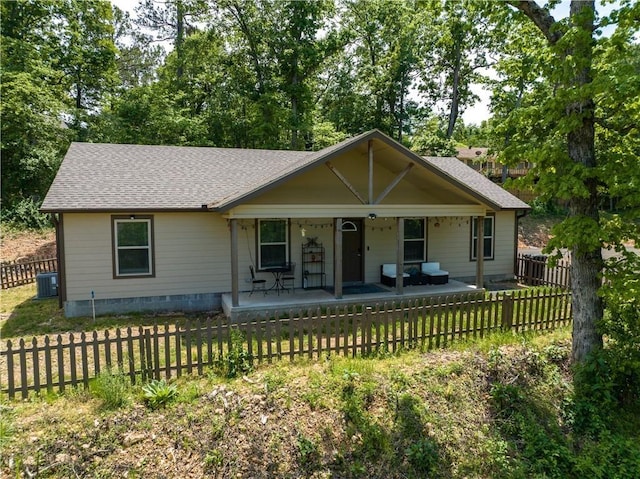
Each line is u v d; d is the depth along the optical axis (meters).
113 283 11.21
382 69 32.53
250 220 12.47
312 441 5.53
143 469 4.91
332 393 6.26
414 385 6.65
